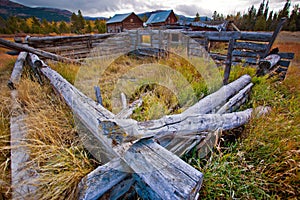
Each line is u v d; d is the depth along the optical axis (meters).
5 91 2.44
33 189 1.04
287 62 3.62
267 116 1.74
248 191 1.11
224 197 1.08
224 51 5.66
